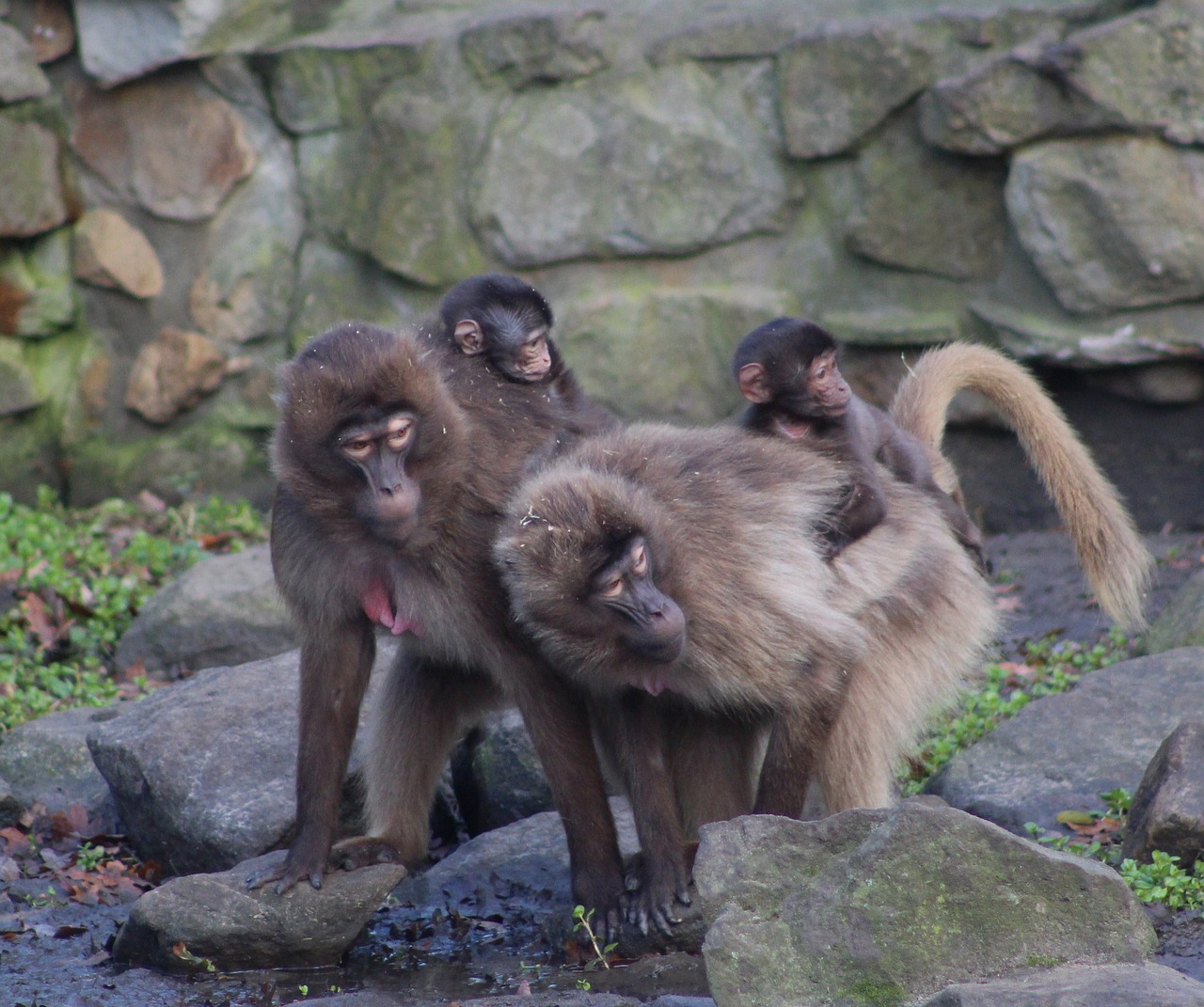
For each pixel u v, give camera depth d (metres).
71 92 19.05
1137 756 9.84
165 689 11.84
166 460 19.22
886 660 9.25
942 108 16.81
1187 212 16.11
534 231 18.45
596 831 8.65
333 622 8.69
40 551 15.54
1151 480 17.22
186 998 8.33
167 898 8.69
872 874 7.08
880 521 9.34
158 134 19.09
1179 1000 6.12
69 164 19.16
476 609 8.44
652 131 18.20
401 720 9.72
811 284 18.17
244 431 19.34
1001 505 17.91
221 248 19.25
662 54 18.25
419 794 9.77
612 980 8.20
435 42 18.56
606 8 18.34
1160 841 8.62
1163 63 15.98
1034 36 16.86
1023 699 11.55
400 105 18.59
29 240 19.20
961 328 17.34
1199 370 16.69
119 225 19.16
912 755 10.27
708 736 9.18
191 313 19.28
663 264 18.56
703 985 8.02
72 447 19.36
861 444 9.92
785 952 7.07
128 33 18.58
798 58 17.66
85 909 9.82
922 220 17.48
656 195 18.28
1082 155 16.38
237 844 9.83
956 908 7.03
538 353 9.45
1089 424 17.42
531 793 10.73
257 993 8.37
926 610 9.45
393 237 18.70
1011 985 6.50
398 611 8.57
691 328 18.31
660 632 7.74
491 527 8.41
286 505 8.59
